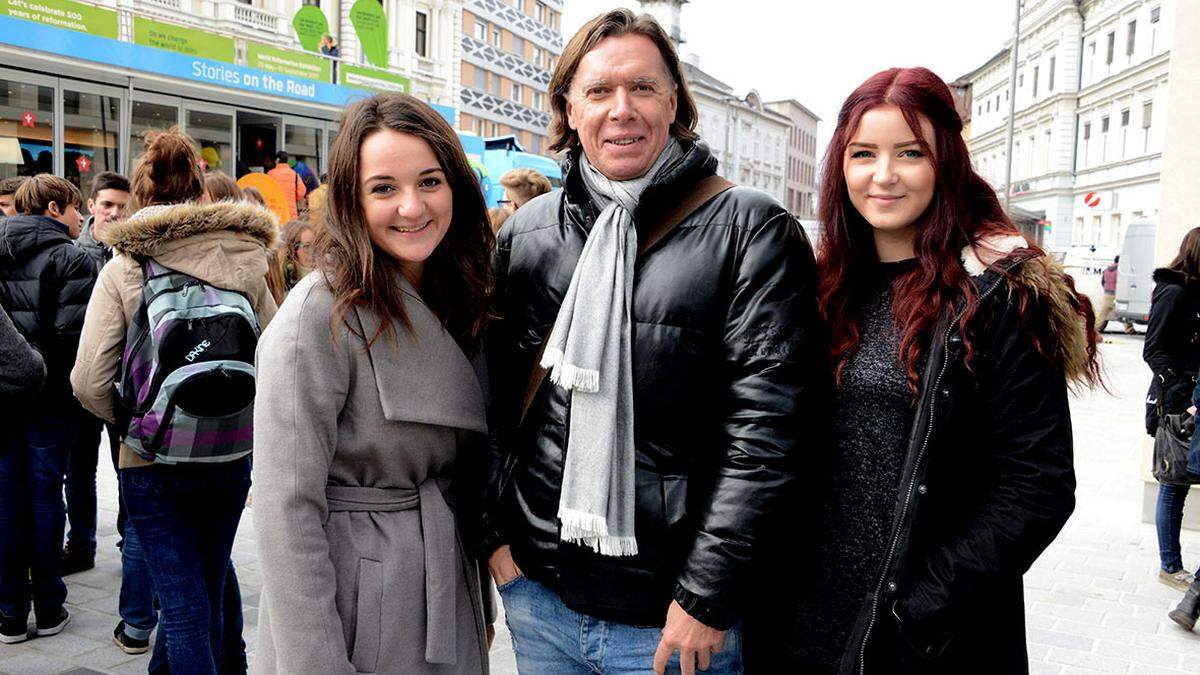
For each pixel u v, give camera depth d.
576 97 1.86
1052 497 1.59
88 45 10.27
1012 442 1.62
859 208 1.84
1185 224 5.42
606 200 1.85
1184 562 4.89
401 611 1.75
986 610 1.68
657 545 1.73
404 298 1.81
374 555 1.75
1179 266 4.37
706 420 1.76
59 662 3.33
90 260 3.60
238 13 21.72
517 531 1.90
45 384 3.42
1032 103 48.22
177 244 2.65
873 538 1.76
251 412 2.68
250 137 12.41
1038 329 1.62
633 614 1.77
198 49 11.60
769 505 1.64
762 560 1.68
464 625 1.91
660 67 1.82
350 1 26.59
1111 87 39.44
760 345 1.69
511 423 1.99
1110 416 9.78
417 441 1.81
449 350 1.88
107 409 2.71
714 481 1.71
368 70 14.64
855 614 1.77
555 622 1.91
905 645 1.66
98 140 10.54
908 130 1.75
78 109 10.30
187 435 2.56
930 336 1.71
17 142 9.70
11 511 3.42
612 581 1.77
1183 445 4.30
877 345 1.80
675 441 1.74
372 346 1.75
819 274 1.91
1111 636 3.93
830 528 1.82
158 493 2.65
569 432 1.75
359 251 1.72
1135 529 5.53
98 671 3.26
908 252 1.87
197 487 2.69
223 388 2.60
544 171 14.70
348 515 1.77
